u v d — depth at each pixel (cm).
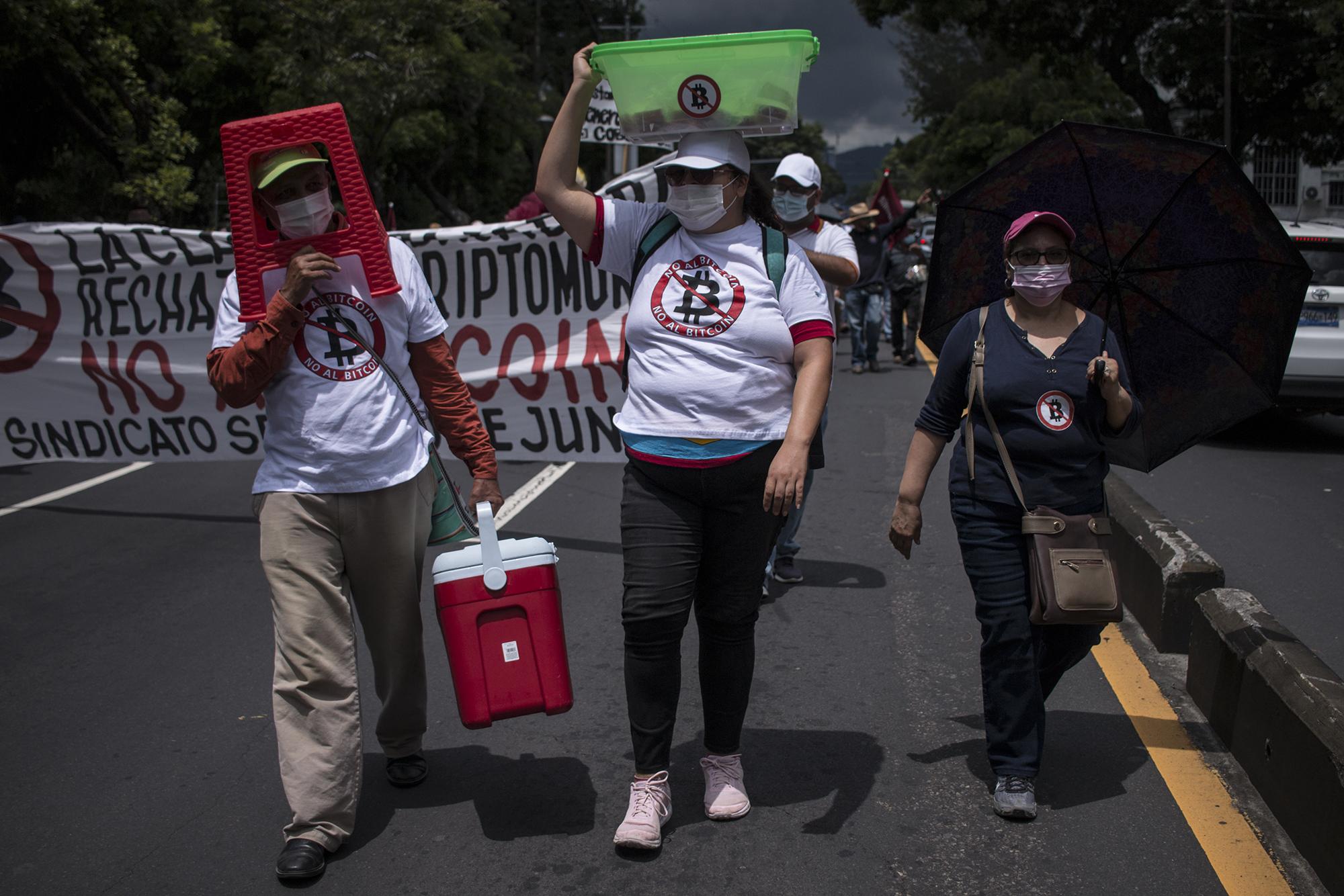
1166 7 2973
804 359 318
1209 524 719
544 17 4831
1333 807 301
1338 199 4847
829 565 621
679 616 323
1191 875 312
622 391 703
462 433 350
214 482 863
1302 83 3061
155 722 431
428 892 310
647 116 318
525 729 418
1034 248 332
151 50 1848
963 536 352
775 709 430
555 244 697
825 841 333
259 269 320
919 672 465
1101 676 456
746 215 335
